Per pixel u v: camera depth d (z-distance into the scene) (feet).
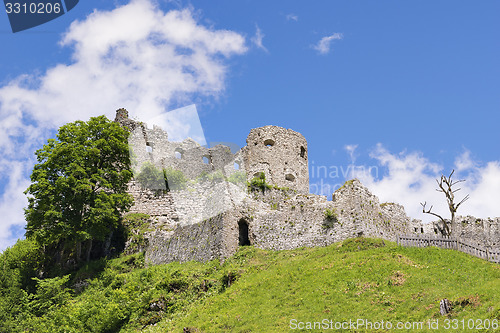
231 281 167.12
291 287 155.02
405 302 137.18
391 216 192.95
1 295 187.62
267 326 140.56
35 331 167.94
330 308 141.69
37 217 197.77
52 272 200.13
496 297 128.77
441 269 151.33
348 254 166.91
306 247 184.24
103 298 174.09
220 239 183.83
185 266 185.16
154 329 154.92
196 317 153.99
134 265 199.21
